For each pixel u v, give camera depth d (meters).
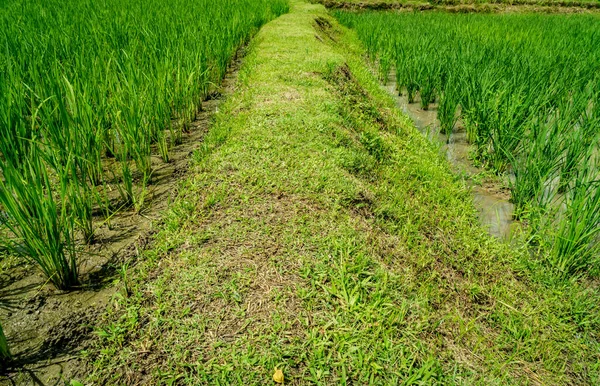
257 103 5.27
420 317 2.56
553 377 2.52
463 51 8.21
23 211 2.45
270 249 2.84
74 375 2.11
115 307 2.47
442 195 4.32
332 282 2.58
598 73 6.55
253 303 2.45
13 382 2.08
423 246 3.34
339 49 11.59
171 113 5.42
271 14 14.62
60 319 2.41
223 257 2.77
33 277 2.75
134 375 2.09
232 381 2.05
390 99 7.77
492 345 2.66
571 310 3.01
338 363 2.15
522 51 8.61
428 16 18.70
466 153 5.82
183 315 2.37
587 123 4.66
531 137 4.66
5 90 3.23
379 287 2.66
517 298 3.08
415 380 2.15
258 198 3.33
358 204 3.50
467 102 6.04
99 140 3.46
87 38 5.84
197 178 3.66
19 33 5.41
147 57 5.25
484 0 23.28
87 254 2.94
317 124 4.58
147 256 2.85
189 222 3.13
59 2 9.88
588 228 3.29
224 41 8.05
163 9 9.96
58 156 2.95
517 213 4.20
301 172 3.65
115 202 3.62
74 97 3.09
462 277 3.24
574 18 17.23
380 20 15.96
